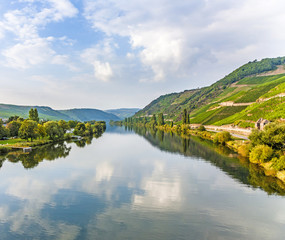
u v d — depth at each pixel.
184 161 70.81
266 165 57.34
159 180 50.22
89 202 37.31
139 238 26.16
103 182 48.91
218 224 29.70
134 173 56.56
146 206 35.62
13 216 32.19
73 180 50.34
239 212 33.44
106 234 27.05
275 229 28.45
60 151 93.25
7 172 57.12
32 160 72.94
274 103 143.12
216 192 42.00
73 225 29.41
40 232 27.61
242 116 161.62
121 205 36.06
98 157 79.81
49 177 52.81
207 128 191.75
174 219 31.12
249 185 45.66
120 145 115.56
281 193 41.00
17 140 115.50
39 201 37.84
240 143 93.00
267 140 59.56
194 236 26.67
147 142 127.38
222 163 66.06
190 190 43.31
